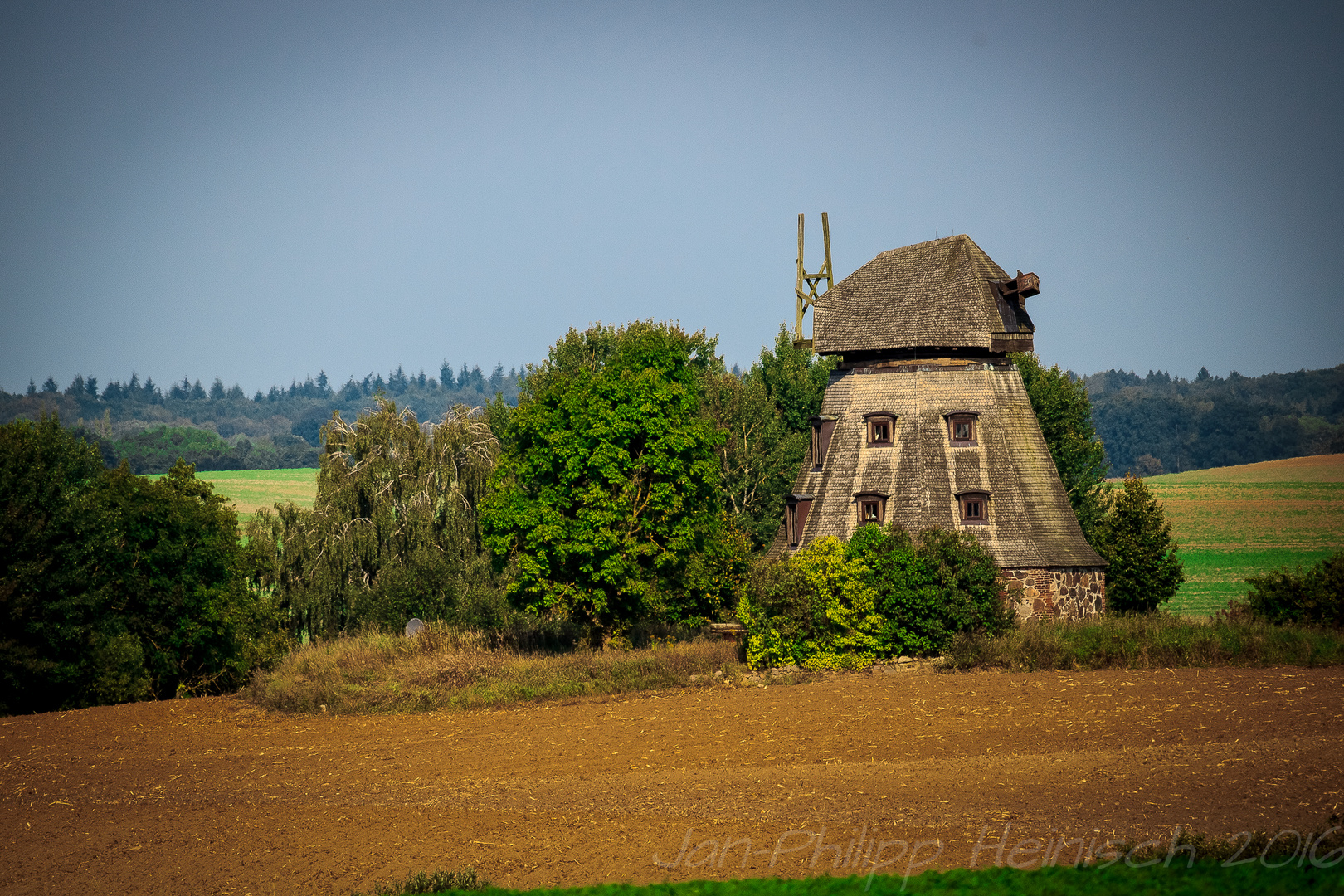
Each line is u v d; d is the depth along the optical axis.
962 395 86.38
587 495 75.94
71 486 81.62
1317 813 33.84
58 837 39.75
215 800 44.12
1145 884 27.70
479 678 68.44
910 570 71.88
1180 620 73.06
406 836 37.41
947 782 40.59
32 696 75.12
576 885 31.58
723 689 66.69
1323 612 72.50
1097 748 44.97
